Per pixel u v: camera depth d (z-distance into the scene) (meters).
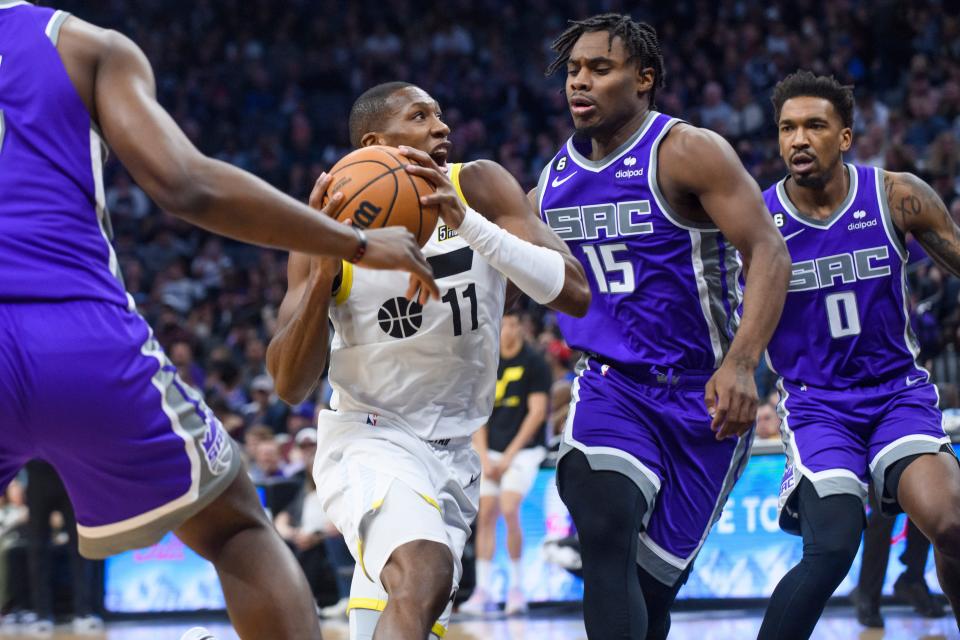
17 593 9.05
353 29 21.61
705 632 6.74
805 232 4.71
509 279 3.64
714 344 4.10
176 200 2.41
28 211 2.44
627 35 4.05
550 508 8.19
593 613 3.77
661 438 4.05
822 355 4.67
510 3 21.69
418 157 3.27
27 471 8.48
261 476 9.21
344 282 3.54
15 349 2.38
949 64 16.94
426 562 3.27
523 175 18.00
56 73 2.49
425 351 3.57
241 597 2.74
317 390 11.29
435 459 3.59
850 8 18.77
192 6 22.22
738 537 7.72
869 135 14.51
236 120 20.38
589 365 4.18
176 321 14.36
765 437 8.16
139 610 8.72
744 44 18.73
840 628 6.76
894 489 4.37
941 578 4.29
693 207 4.02
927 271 10.23
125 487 2.56
